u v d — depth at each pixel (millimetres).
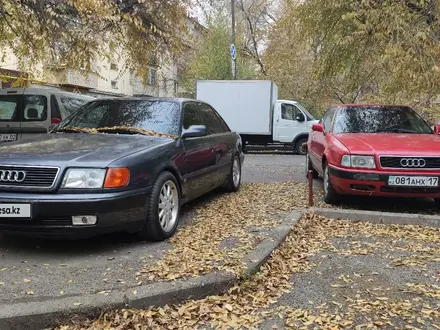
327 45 11312
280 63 23547
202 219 5441
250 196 6980
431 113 14523
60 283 3396
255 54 27547
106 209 3828
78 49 9297
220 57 25500
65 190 3793
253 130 16625
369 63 11000
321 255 4238
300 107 16625
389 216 5344
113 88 26234
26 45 9156
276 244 4230
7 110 8727
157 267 3688
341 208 6035
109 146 4383
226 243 4363
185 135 5176
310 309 3127
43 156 3979
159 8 9250
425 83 8195
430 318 2979
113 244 4387
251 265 3623
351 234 4906
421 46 7930
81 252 4141
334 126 6961
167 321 2953
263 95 16500
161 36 9547
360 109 7285
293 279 3660
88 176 3848
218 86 16781
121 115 5449
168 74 26906
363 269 3879
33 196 3752
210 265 3674
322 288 3482
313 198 6797
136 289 3152
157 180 4434
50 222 3799
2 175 3848
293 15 12078
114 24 8805
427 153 5418
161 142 4750
